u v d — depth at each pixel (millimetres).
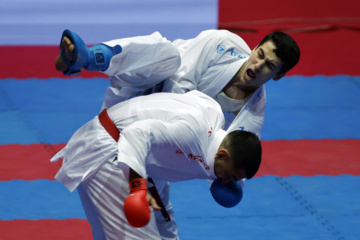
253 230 11320
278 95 18031
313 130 15953
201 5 25562
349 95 18281
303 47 21516
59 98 17156
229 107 9320
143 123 7504
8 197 12133
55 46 20891
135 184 7312
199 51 9094
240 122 9148
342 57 20906
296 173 13625
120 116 8172
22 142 14508
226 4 25609
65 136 14914
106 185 8031
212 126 7957
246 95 9258
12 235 10781
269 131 15742
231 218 11719
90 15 24016
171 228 9352
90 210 8570
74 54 7496
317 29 23031
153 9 25109
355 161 14344
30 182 12750
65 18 23578
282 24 23375
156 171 8039
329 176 13555
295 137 15492
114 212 7996
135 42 8305
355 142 15383
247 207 12148
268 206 12219
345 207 12305
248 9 24875
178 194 12578
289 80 19109
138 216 7074
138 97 8375
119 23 22984
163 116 7918
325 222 11719
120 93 8805
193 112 7824
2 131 15023
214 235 11094
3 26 22516
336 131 15992
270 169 13742
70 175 8336
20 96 17109
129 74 8570
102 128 8219
